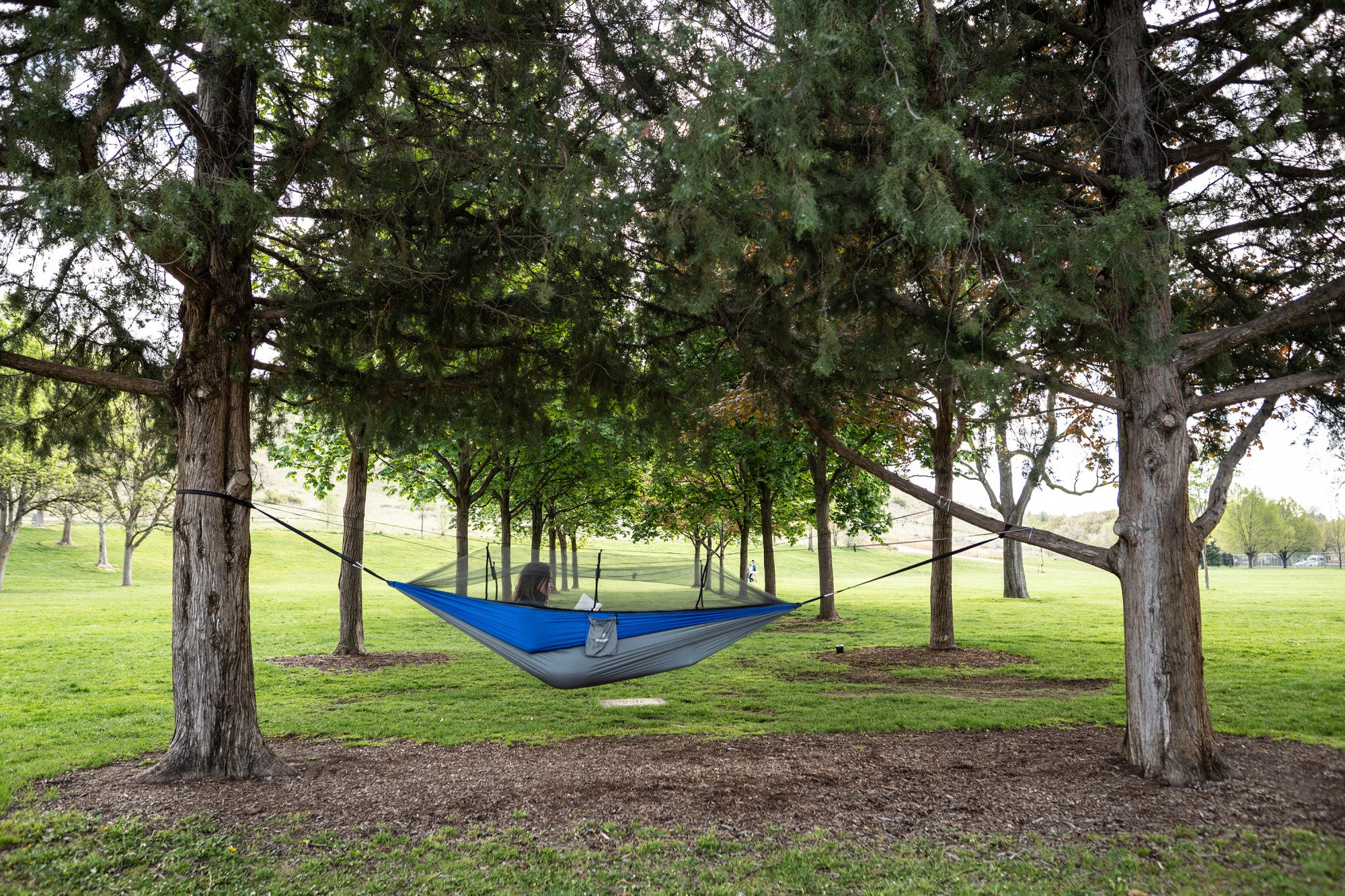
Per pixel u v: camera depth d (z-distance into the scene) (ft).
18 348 22.49
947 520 46.83
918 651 46.39
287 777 20.76
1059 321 19.20
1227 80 20.70
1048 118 22.48
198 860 15.44
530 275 24.89
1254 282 25.09
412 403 24.27
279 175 18.53
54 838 16.37
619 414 26.66
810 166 16.03
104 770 21.45
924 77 17.97
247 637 21.52
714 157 15.58
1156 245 17.47
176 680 20.99
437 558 154.20
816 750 23.54
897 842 16.16
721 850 15.88
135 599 82.79
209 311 21.22
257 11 14.10
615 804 18.51
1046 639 51.26
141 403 24.89
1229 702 29.25
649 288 23.81
